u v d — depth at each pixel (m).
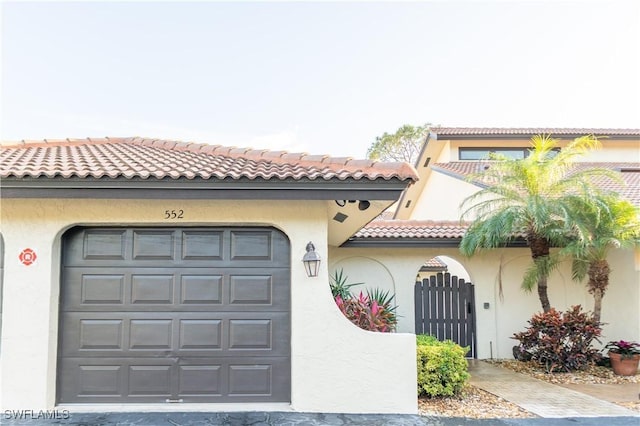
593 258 13.23
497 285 15.23
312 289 8.24
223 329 8.38
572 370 12.36
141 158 9.87
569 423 7.83
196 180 7.60
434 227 15.06
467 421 7.79
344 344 8.14
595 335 12.43
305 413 7.94
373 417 7.86
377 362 8.13
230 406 8.12
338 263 15.23
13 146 11.41
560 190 13.27
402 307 14.94
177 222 8.33
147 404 8.15
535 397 9.55
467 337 15.03
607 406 8.93
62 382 8.15
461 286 15.23
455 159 22.97
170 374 8.25
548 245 13.52
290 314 8.38
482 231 13.08
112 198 7.71
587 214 12.59
